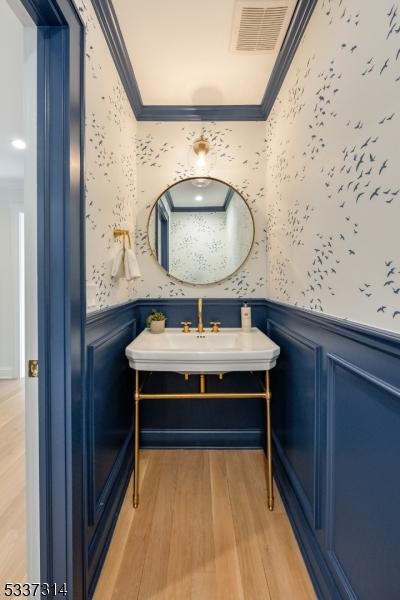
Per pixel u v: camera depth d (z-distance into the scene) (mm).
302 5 1285
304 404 1367
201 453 2102
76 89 1039
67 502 1000
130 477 1858
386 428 784
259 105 2053
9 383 3650
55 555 1000
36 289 999
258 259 2145
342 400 1027
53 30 978
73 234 1021
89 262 1237
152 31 1464
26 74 981
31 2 882
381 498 805
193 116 2092
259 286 2150
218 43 1542
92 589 1149
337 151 1054
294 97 1506
